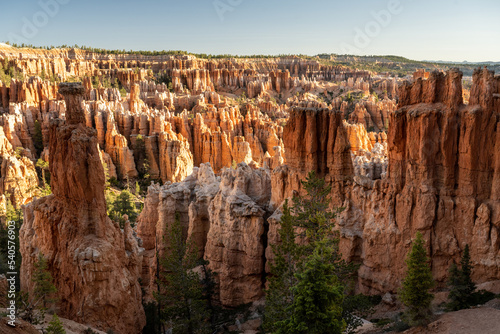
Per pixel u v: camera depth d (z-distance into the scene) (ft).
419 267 103.96
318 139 152.35
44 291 116.26
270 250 153.28
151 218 208.03
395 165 133.39
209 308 160.04
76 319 119.96
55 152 127.34
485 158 121.49
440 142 125.49
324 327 87.45
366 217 142.20
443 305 116.06
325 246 108.99
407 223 129.70
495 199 120.16
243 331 140.77
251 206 157.99
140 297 140.77
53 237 128.67
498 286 114.73
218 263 165.07
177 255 143.74
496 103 119.34
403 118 130.41
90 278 116.67
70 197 124.26
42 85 496.64
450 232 126.72
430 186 126.93
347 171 150.61
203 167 199.11
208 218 184.03
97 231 123.54
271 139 454.40
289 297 114.11
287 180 158.81
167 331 154.61
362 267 139.85
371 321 126.52
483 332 93.09
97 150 125.90
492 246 118.93
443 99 126.62
